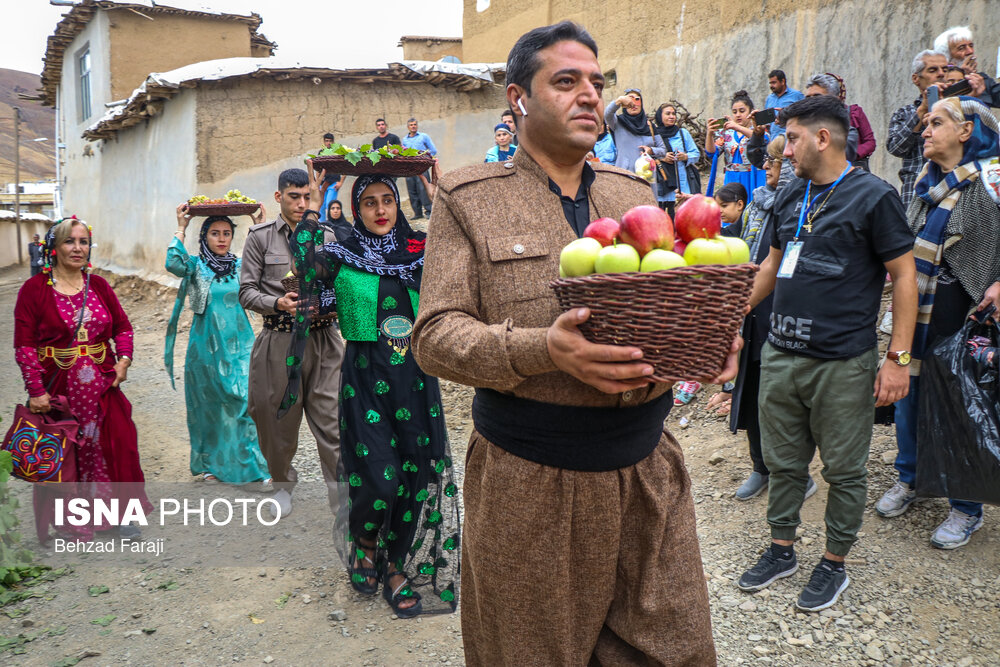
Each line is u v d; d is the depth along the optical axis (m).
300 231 3.79
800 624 3.21
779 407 3.34
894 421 3.96
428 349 1.73
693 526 1.94
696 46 11.16
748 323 4.05
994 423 3.20
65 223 4.29
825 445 3.21
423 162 3.56
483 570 1.87
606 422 1.76
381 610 3.57
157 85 11.23
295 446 4.54
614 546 1.83
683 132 7.91
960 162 3.48
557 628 1.83
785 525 3.46
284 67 11.91
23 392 8.51
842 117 3.09
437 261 1.80
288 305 4.27
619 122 7.84
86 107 18.28
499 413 1.82
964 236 3.44
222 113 11.73
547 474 1.77
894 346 3.00
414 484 3.53
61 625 3.53
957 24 7.21
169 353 5.32
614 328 1.42
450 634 3.37
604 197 1.92
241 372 5.13
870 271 3.11
